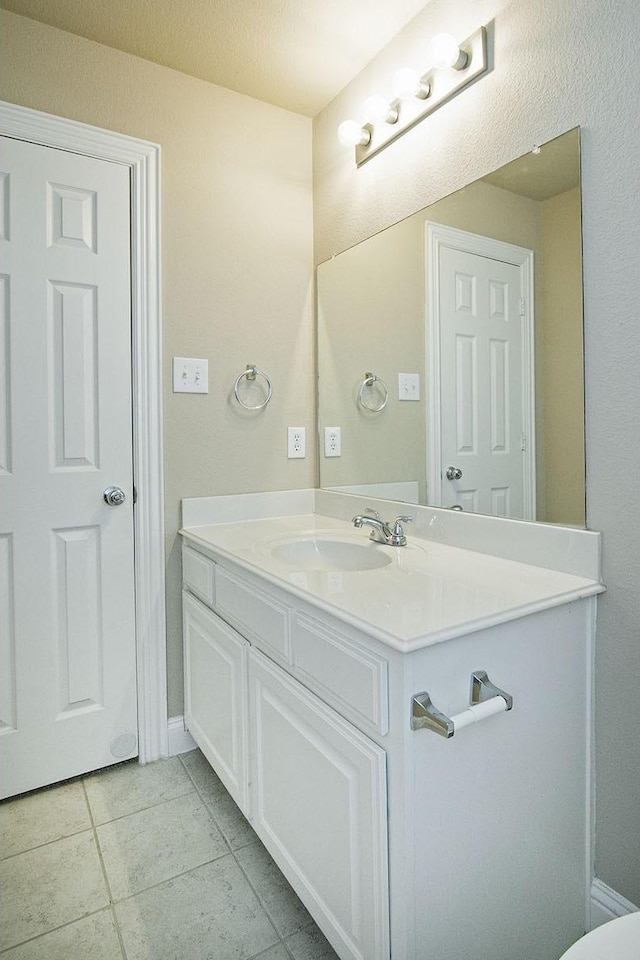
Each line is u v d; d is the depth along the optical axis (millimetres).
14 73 1544
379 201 1735
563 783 1118
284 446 2033
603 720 1144
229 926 1222
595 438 1133
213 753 1593
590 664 1146
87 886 1325
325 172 1999
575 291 1154
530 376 1257
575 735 1135
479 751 964
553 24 1172
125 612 1774
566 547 1190
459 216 1436
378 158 1730
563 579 1160
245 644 1373
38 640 1652
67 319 1649
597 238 1108
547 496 1238
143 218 1735
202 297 1850
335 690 1014
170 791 1679
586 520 1156
